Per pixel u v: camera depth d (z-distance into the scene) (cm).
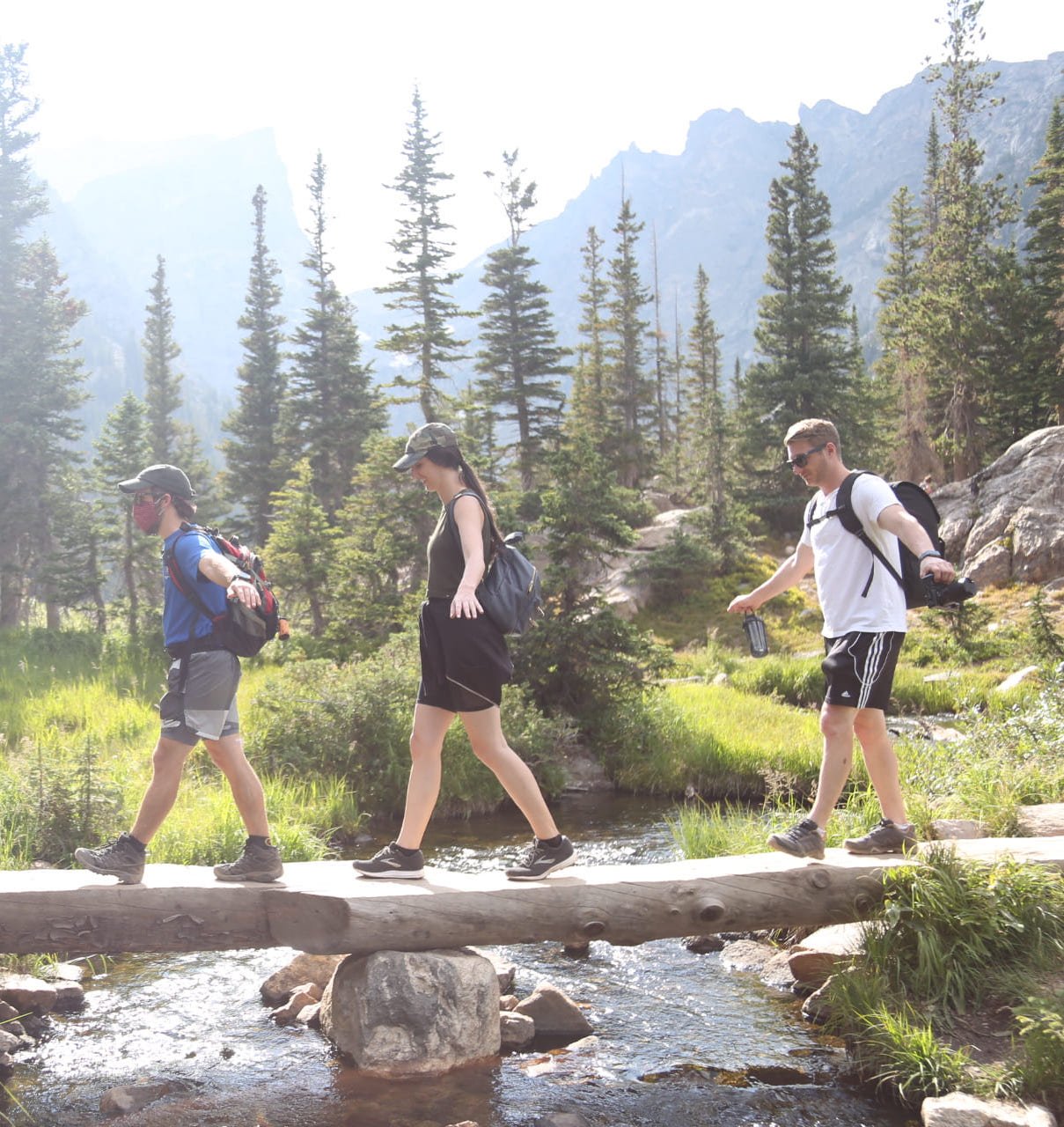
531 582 432
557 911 435
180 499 438
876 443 4691
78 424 3869
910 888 464
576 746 1387
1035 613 2052
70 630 2667
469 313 3806
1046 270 4447
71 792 718
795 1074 427
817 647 2852
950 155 4909
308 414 4866
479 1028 437
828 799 480
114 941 414
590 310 5622
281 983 517
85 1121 379
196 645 417
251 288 5309
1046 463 3256
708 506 3659
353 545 2534
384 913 418
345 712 1120
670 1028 477
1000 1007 427
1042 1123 346
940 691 1989
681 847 766
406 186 3759
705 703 1652
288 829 775
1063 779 683
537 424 4462
